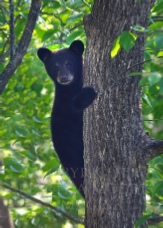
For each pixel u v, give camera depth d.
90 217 8.84
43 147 14.77
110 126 8.75
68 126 11.67
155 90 10.46
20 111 14.17
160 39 7.72
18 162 12.27
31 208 12.65
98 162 8.78
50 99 14.77
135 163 8.65
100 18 8.85
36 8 9.55
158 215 8.51
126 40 7.76
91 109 8.92
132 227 8.60
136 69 8.76
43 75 14.74
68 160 11.64
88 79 9.03
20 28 12.30
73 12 12.85
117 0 8.73
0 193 12.44
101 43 8.86
